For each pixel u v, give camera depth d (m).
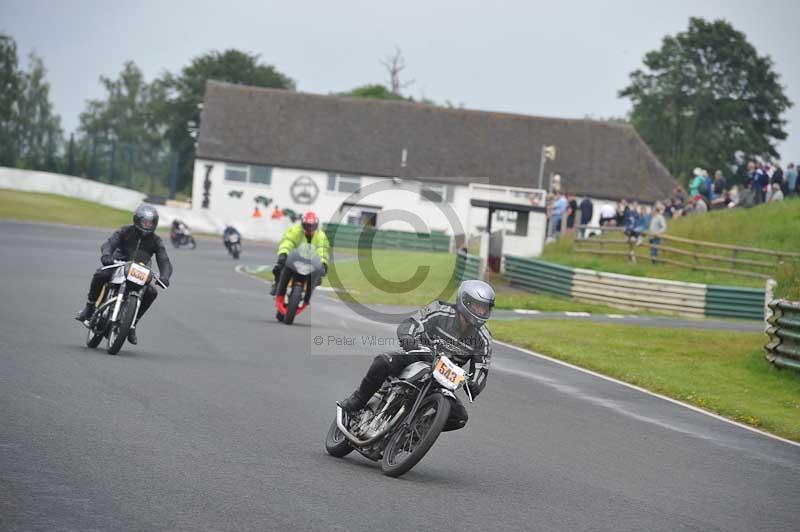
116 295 46.81
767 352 66.75
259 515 22.52
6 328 51.75
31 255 112.31
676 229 133.38
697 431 43.53
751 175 139.12
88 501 22.28
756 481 34.00
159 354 48.28
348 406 30.09
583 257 129.88
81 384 37.41
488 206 133.00
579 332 79.00
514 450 34.72
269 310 77.12
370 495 25.70
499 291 117.38
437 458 32.12
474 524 23.97
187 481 24.95
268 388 41.62
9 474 23.89
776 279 85.62
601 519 26.03
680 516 27.42
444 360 28.05
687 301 107.75
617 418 44.44
